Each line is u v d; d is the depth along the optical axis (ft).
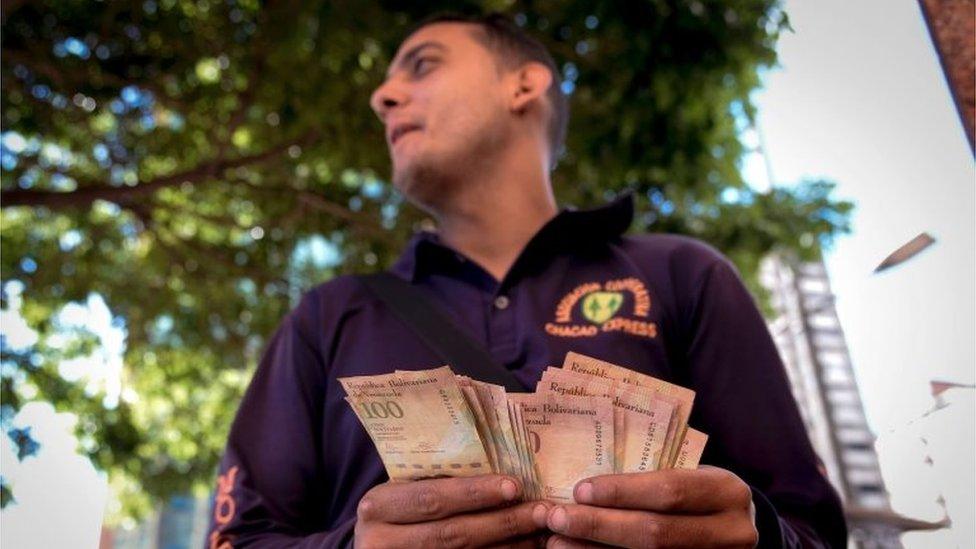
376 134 13.67
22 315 7.41
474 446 3.30
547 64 7.32
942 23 4.76
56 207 12.87
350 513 4.78
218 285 16.47
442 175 6.15
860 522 11.12
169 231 15.53
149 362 17.54
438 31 6.91
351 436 4.95
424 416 3.33
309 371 5.47
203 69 13.91
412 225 15.71
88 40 12.20
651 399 3.27
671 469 3.25
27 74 12.41
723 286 5.41
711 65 12.41
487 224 6.26
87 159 14.30
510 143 6.41
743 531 3.27
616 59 12.73
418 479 3.51
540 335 5.05
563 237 5.73
